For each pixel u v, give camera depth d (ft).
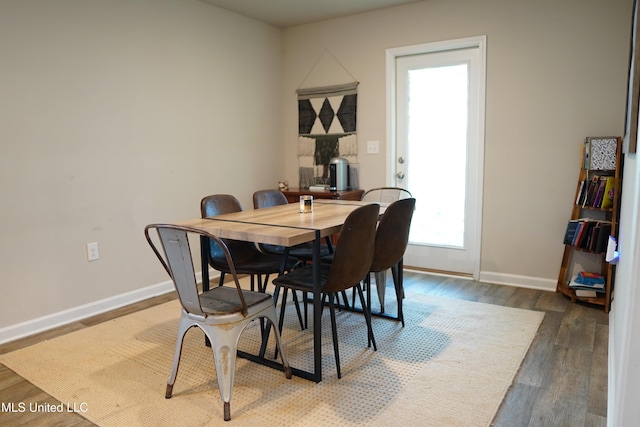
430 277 13.20
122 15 10.72
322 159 15.38
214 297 7.00
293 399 6.76
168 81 11.93
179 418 6.32
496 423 6.14
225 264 8.84
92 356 8.27
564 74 11.15
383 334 9.09
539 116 11.56
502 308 10.48
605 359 7.90
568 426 6.04
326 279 7.63
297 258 9.90
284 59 15.88
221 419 6.28
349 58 14.39
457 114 13.01
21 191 9.10
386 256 8.50
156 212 11.83
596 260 11.09
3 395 6.98
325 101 15.07
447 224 13.57
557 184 11.52
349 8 13.47
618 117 10.65
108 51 10.47
